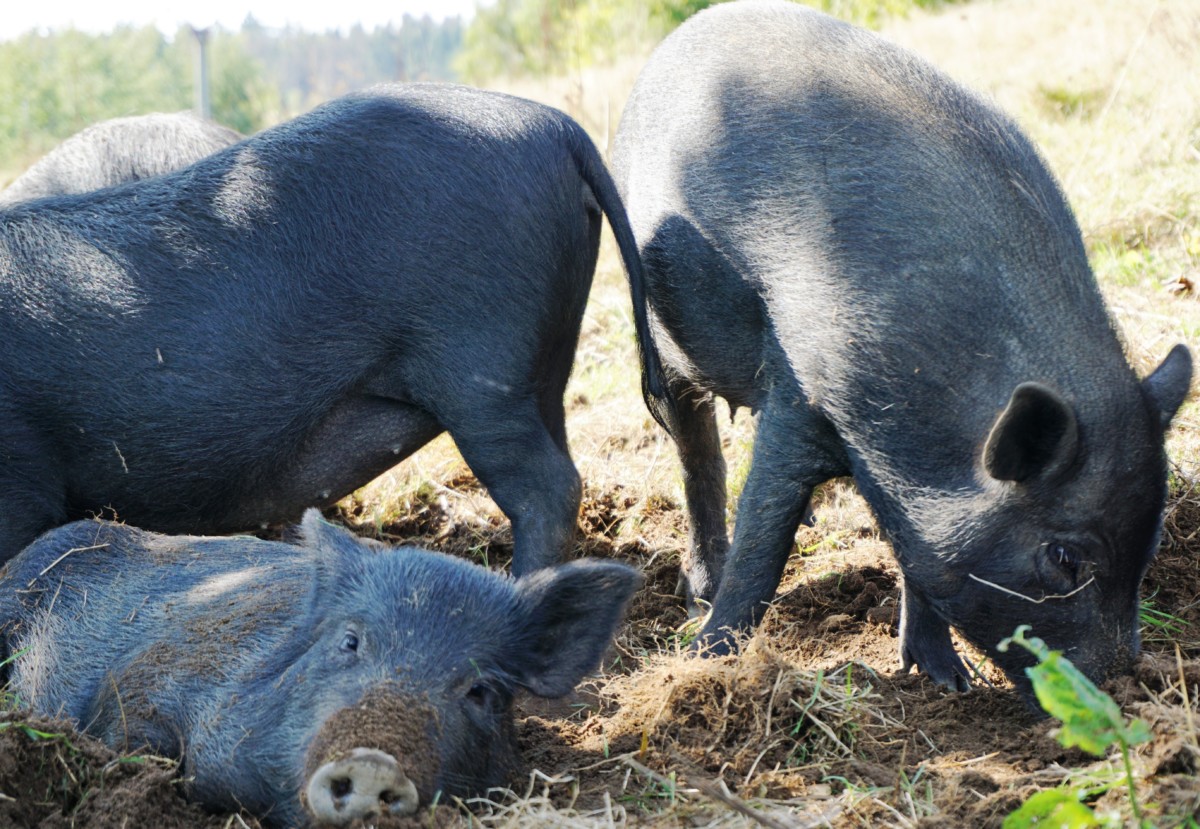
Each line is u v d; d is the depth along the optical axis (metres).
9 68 36.81
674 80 5.08
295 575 4.16
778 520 4.56
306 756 3.17
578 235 4.90
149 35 39.78
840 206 4.36
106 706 4.01
